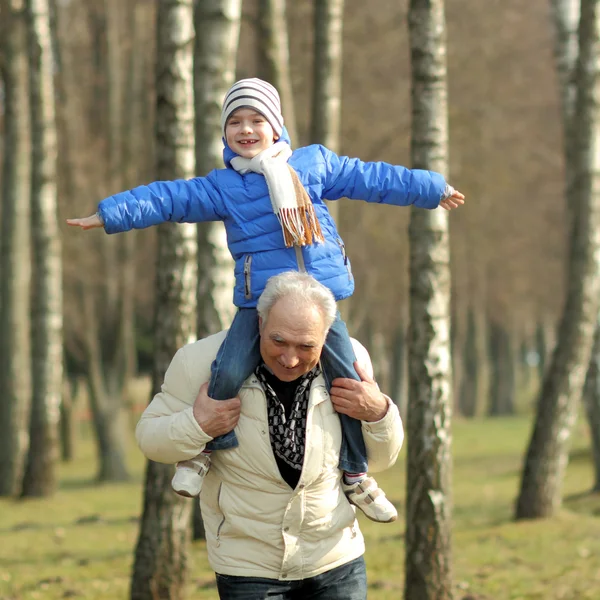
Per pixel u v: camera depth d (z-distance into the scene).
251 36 35.88
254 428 6.19
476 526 20.12
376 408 6.26
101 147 41.72
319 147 6.58
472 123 43.62
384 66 40.81
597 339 24.08
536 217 56.97
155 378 12.54
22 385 31.16
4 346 31.05
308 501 6.29
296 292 5.90
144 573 12.51
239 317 6.29
